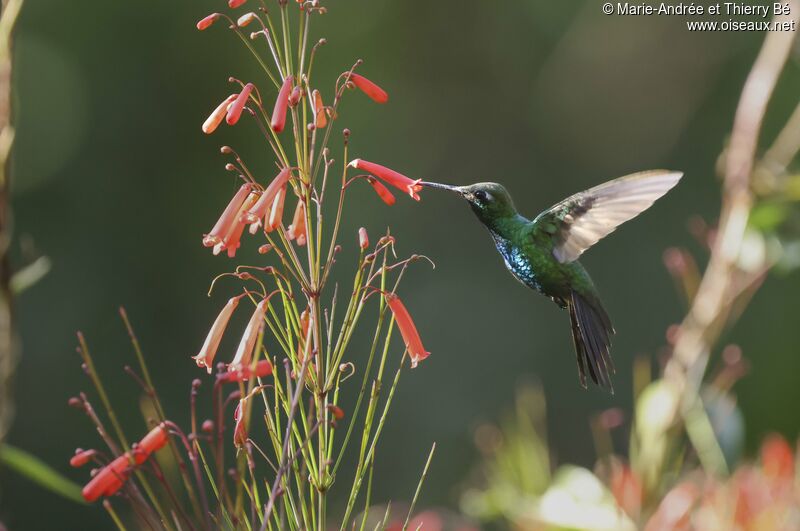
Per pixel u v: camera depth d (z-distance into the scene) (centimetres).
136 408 1416
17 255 1423
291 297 410
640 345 1600
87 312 1428
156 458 430
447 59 1705
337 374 409
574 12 1684
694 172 1642
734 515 663
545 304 1650
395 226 1597
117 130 1489
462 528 785
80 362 1407
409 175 1659
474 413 1567
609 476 764
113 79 1495
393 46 1681
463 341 1600
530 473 766
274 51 413
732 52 1617
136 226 1470
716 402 720
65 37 1489
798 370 1556
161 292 1463
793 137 714
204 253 1483
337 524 778
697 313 729
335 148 1571
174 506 380
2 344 537
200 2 1512
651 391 730
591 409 1608
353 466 1472
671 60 1645
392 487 1491
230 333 1457
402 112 1669
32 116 1462
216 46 1512
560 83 1702
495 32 1717
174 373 1438
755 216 707
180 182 1497
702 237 752
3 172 536
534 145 1712
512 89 1711
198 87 1512
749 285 715
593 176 1705
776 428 1541
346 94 1630
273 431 405
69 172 1463
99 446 1396
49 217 1445
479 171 1695
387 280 1580
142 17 1505
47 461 1367
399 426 1518
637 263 1622
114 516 383
